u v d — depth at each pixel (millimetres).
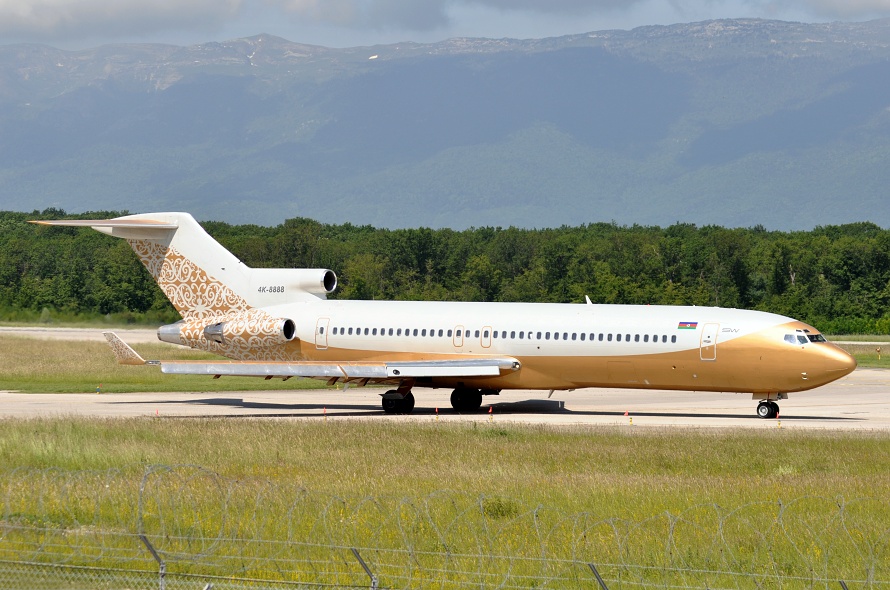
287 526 74000
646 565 66188
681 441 118938
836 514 80562
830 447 114750
